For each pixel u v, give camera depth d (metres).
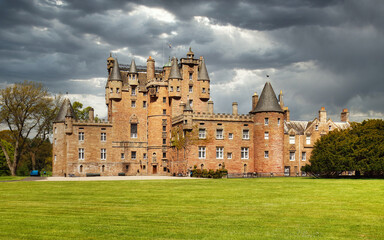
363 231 21.72
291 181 52.25
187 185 46.31
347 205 29.92
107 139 82.06
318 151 64.62
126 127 84.00
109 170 81.44
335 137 63.72
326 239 20.09
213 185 46.19
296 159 80.06
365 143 61.00
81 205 29.91
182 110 80.56
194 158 71.75
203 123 72.94
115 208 28.47
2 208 28.52
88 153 80.12
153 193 37.62
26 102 81.12
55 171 80.75
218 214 26.14
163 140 83.31
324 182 49.66
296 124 83.12
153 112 83.88
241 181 53.03
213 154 73.06
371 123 64.12
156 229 21.80
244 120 75.44
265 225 22.92
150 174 83.25
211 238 20.06
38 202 31.61
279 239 20.00
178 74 82.38
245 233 21.05
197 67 84.50
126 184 48.25
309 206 29.45
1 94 79.56
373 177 62.34
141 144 84.81
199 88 84.00
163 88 83.75
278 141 73.88
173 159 79.25
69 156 78.50
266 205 29.92
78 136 79.62
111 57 93.75
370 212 27.02
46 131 88.06
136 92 85.62
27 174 95.31
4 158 89.00
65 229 21.72
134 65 85.94
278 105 75.00
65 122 79.12
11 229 21.70
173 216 25.38
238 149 74.56
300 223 23.50
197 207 28.97
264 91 75.69
